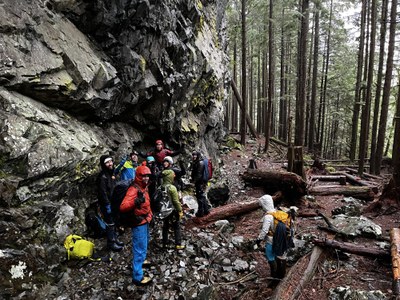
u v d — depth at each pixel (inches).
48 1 229.1
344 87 967.6
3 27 183.3
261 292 182.7
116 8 264.7
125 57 285.1
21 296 150.6
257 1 770.8
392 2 502.6
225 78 685.9
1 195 159.5
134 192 178.5
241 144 717.9
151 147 376.5
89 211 233.8
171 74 350.3
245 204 306.8
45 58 206.1
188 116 450.0
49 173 189.3
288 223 186.2
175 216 222.4
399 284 159.3
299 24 744.3
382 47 585.9
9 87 185.3
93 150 236.1
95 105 253.6
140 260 181.5
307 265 193.5
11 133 171.6
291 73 1014.4
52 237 183.6
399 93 495.8
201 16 511.2
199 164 278.2
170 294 175.6
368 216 300.7
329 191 385.1
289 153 420.8
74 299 165.6
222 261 215.3
